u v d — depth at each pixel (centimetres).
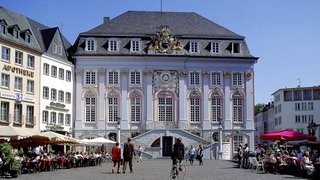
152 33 7125
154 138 6706
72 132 6744
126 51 6956
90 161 4612
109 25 7181
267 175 3092
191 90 7012
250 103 7081
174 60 6994
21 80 5653
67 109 6619
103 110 6862
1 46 5309
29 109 5794
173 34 7162
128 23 7262
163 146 6788
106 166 4528
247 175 3077
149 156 6475
